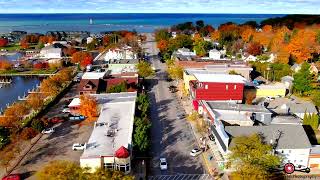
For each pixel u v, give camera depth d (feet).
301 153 217.36
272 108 313.12
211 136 257.96
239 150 201.26
